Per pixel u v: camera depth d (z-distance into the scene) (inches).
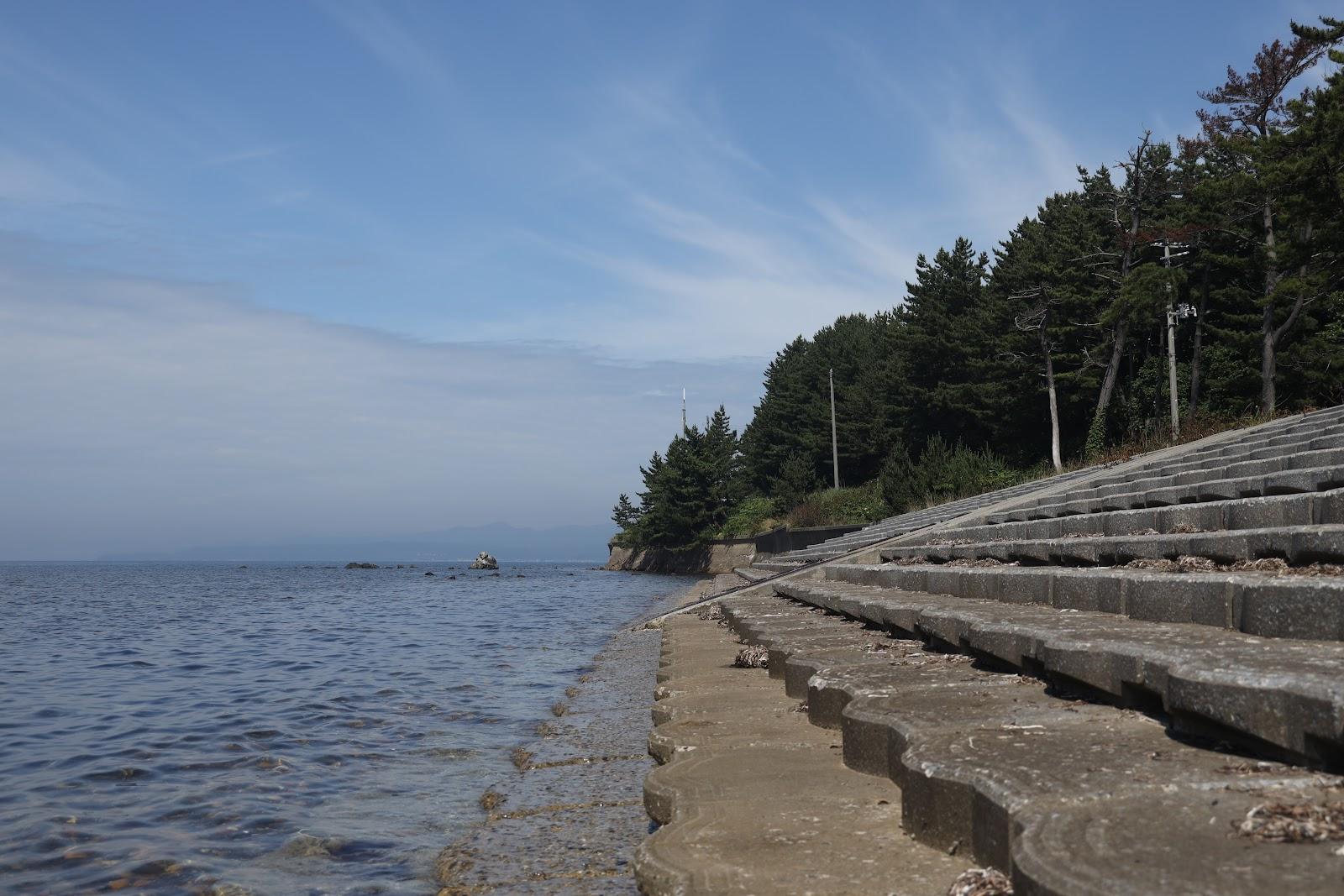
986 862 129.9
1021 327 1754.4
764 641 404.2
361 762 325.4
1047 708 184.9
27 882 208.1
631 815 231.6
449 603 1592.0
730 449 3390.7
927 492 1601.9
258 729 395.5
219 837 238.4
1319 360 1327.5
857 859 141.6
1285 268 1269.7
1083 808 117.4
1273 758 132.7
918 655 287.0
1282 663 146.9
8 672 637.9
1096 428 1573.6
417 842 229.8
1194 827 107.8
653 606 1283.2
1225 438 733.9
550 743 334.3
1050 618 254.1
